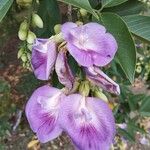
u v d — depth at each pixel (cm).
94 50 16
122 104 42
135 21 20
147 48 47
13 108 68
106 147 15
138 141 62
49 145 68
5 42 69
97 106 16
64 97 16
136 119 42
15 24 57
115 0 20
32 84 66
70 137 15
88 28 16
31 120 16
